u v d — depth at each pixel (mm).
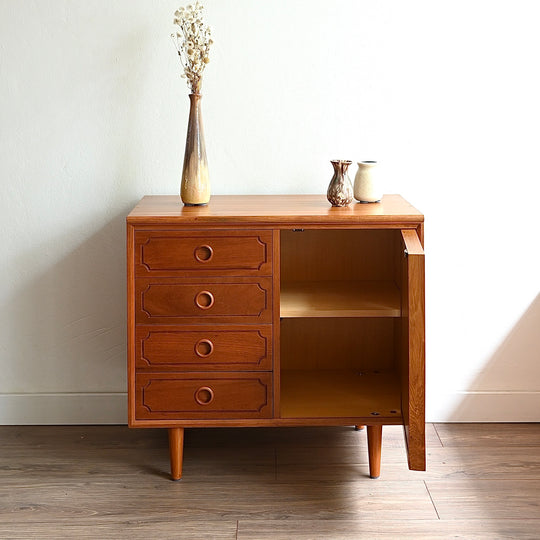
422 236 2416
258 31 2832
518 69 2844
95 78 2852
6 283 2953
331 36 2838
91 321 2969
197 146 2580
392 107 2871
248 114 2877
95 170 2900
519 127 2873
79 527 2250
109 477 2566
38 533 2219
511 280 2949
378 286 2764
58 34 2828
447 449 2758
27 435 2908
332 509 2348
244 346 2477
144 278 2445
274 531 2225
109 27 2826
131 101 2865
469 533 2205
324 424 2488
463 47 2838
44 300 2963
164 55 2838
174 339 2471
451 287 2955
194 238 2428
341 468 2621
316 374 2848
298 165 2908
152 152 2891
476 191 2908
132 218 2408
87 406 2994
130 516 2312
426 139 2885
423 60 2846
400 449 2771
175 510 2348
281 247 2846
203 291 2451
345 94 2867
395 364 2838
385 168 2904
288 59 2850
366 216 2410
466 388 2988
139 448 2793
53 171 2898
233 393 2496
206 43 2561
